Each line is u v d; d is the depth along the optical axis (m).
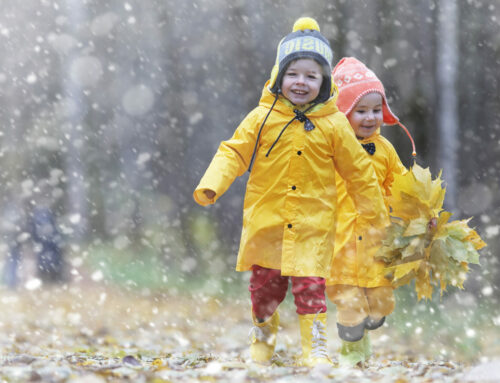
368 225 11.74
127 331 19.47
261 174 11.28
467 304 21.67
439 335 17.94
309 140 11.17
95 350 14.20
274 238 11.09
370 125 12.63
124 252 46.66
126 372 9.11
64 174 56.00
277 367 9.87
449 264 11.46
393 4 36.94
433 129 35.00
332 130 11.33
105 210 60.00
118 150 62.88
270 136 11.29
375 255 11.51
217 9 52.91
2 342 14.93
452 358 14.81
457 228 11.58
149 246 47.31
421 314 20.58
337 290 11.95
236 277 37.06
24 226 37.31
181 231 49.94
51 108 64.38
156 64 60.34
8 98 65.12
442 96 31.42
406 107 35.97
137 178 62.22
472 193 33.31
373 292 11.80
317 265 10.92
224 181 11.08
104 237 54.75
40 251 36.62
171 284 35.50
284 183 11.12
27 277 36.03
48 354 12.62
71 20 56.88
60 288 34.59
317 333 10.80
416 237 11.41
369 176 11.42
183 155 56.44
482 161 34.75
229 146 11.36
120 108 62.84
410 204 11.53
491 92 35.84
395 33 36.94
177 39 54.88
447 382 8.73
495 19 35.94
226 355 13.93
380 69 36.81
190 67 54.69
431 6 35.53
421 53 36.09
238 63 50.81
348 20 37.97
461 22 35.97
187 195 56.09
